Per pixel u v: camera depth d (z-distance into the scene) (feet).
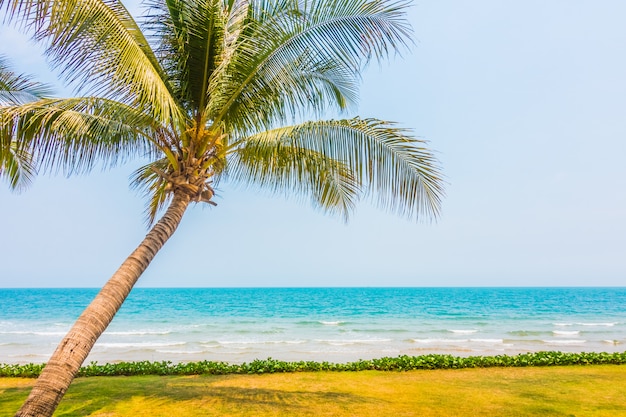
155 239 16.52
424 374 28.53
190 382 26.09
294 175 22.24
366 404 20.83
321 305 175.63
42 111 15.14
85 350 13.55
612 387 24.63
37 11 12.71
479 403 21.13
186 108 19.84
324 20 17.47
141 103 17.22
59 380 12.73
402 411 19.70
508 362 31.40
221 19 18.15
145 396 22.38
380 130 18.28
